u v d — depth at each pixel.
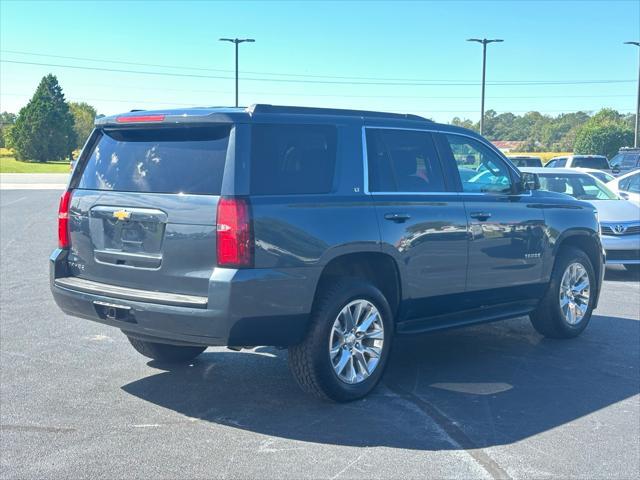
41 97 93.81
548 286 7.38
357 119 5.83
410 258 5.91
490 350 7.29
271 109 5.30
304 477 4.31
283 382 6.13
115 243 5.43
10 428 5.05
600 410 5.54
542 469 4.47
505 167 7.04
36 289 10.12
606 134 61.69
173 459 4.55
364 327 5.63
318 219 5.27
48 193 33.59
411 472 4.39
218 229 4.88
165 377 6.23
